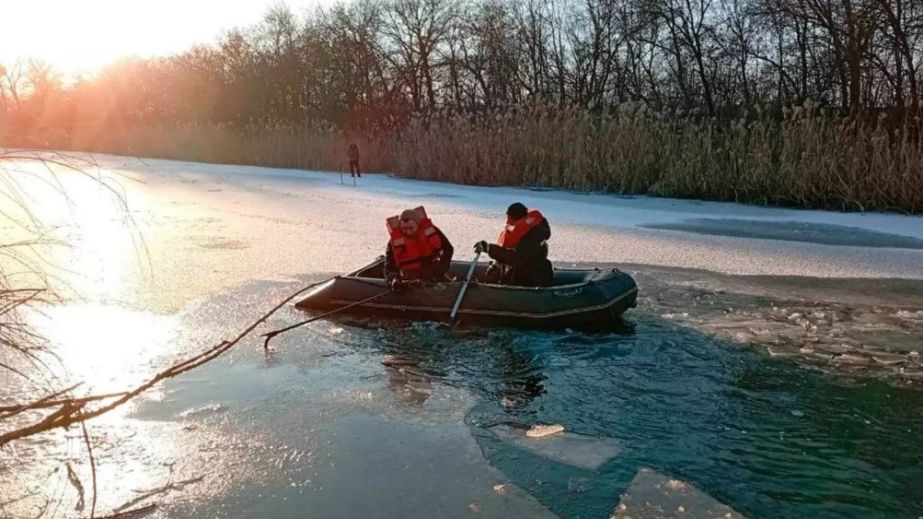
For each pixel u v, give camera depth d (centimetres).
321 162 2861
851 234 1248
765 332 703
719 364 620
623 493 417
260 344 677
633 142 1883
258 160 3153
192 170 2850
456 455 465
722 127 1847
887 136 1511
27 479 434
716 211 1531
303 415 525
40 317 736
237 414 527
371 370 615
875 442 478
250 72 4456
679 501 408
